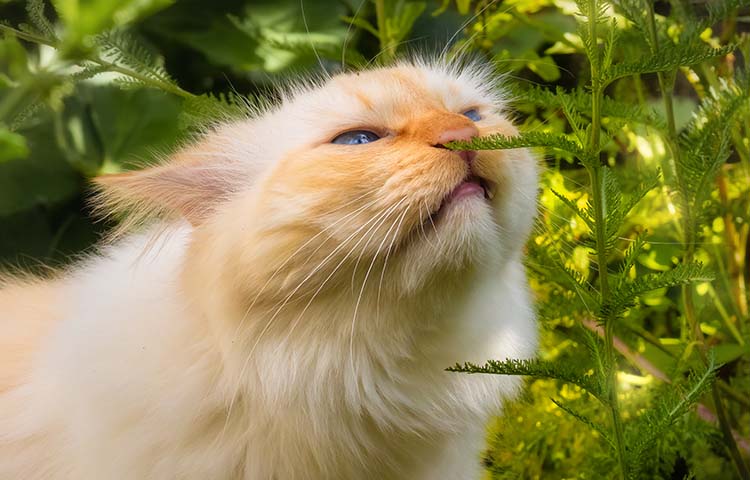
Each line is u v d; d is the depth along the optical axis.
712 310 1.74
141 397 1.52
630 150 1.75
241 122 1.58
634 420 1.67
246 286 1.50
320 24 1.83
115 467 1.53
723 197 1.73
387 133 1.50
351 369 1.51
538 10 1.83
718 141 1.61
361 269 1.49
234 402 1.52
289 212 1.48
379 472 1.56
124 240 1.59
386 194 1.48
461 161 1.48
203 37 1.82
